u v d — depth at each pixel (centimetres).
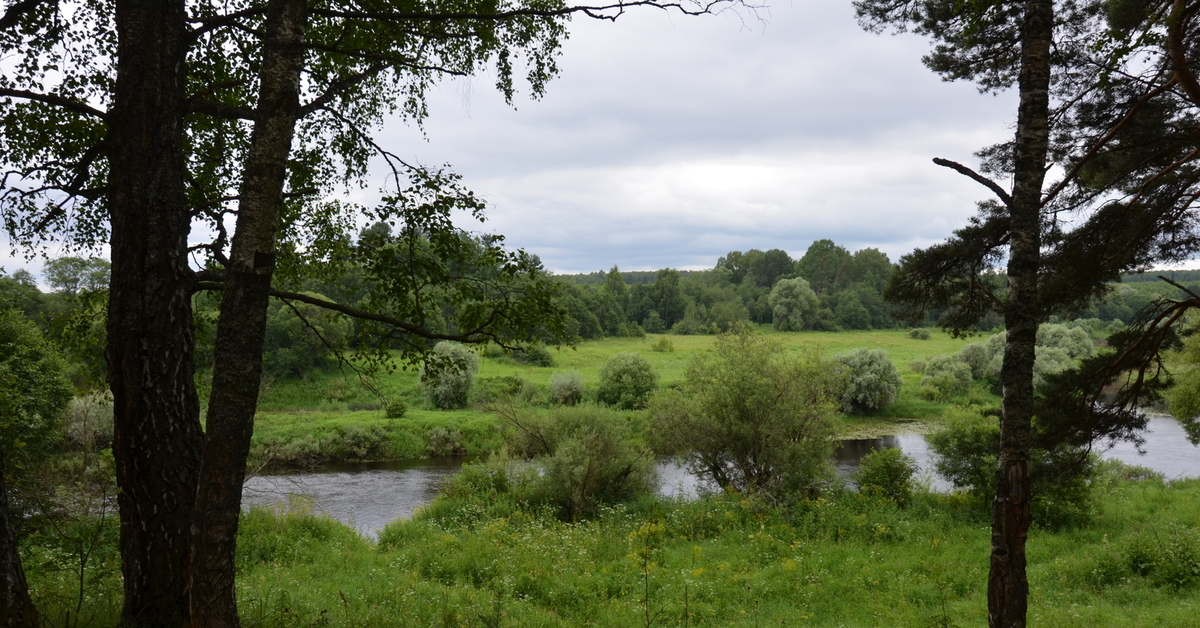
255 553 1286
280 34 479
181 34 596
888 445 3572
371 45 756
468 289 720
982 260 888
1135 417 976
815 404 2098
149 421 564
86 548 767
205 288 618
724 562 1334
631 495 2147
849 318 12462
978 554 1364
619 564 1332
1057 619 905
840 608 1070
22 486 626
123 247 564
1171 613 900
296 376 4456
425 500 2359
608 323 10400
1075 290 898
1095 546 1370
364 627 756
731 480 2184
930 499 1972
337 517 2108
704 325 11950
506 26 769
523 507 1981
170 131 580
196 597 454
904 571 1251
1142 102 689
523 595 1095
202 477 457
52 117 673
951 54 870
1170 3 682
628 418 3697
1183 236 884
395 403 3716
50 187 662
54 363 1559
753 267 18638
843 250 16650
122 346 562
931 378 5303
